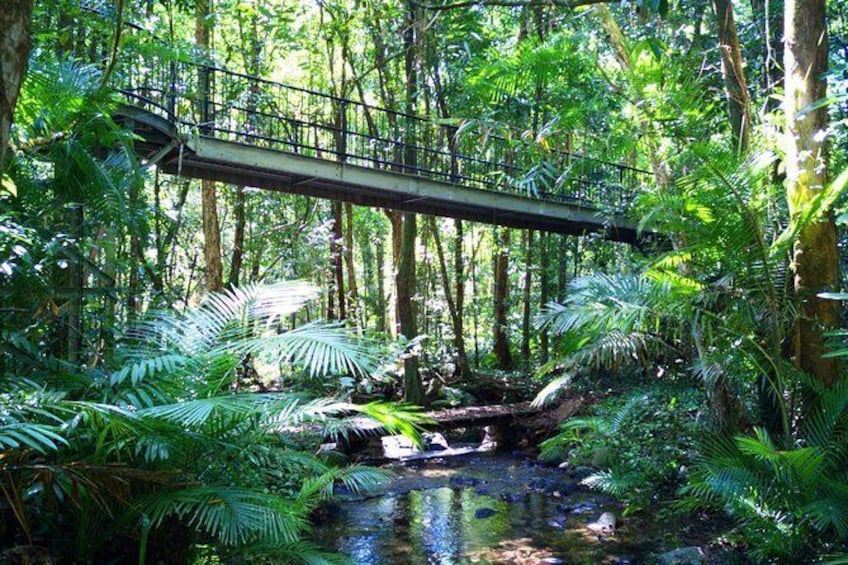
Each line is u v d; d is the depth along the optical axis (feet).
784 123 17.40
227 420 11.57
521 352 48.34
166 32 25.88
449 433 32.30
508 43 34.27
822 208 14.84
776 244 15.70
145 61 22.48
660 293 16.05
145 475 9.77
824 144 16.52
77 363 13.87
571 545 17.12
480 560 16.17
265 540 11.35
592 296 16.98
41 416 10.06
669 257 16.65
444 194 27.55
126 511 10.73
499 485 23.30
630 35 24.44
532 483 23.30
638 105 19.15
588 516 19.54
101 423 9.97
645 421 23.43
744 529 15.88
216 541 12.35
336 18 36.40
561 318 16.87
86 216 14.43
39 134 13.94
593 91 21.18
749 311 15.89
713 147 15.33
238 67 38.19
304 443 18.17
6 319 12.57
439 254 42.60
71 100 12.91
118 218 14.33
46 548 10.24
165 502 10.07
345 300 43.62
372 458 26.23
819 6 16.46
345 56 37.52
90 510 10.76
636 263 21.79
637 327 17.28
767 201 16.42
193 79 26.68
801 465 13.35
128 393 11.03
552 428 28.91
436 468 25.89
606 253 35.96
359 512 20.11
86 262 14.28
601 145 21.66
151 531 11.67
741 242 15.72
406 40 35.96
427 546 17.13
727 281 16.07
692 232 16.38
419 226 48.19
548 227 32.78
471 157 31.40
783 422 16.44
